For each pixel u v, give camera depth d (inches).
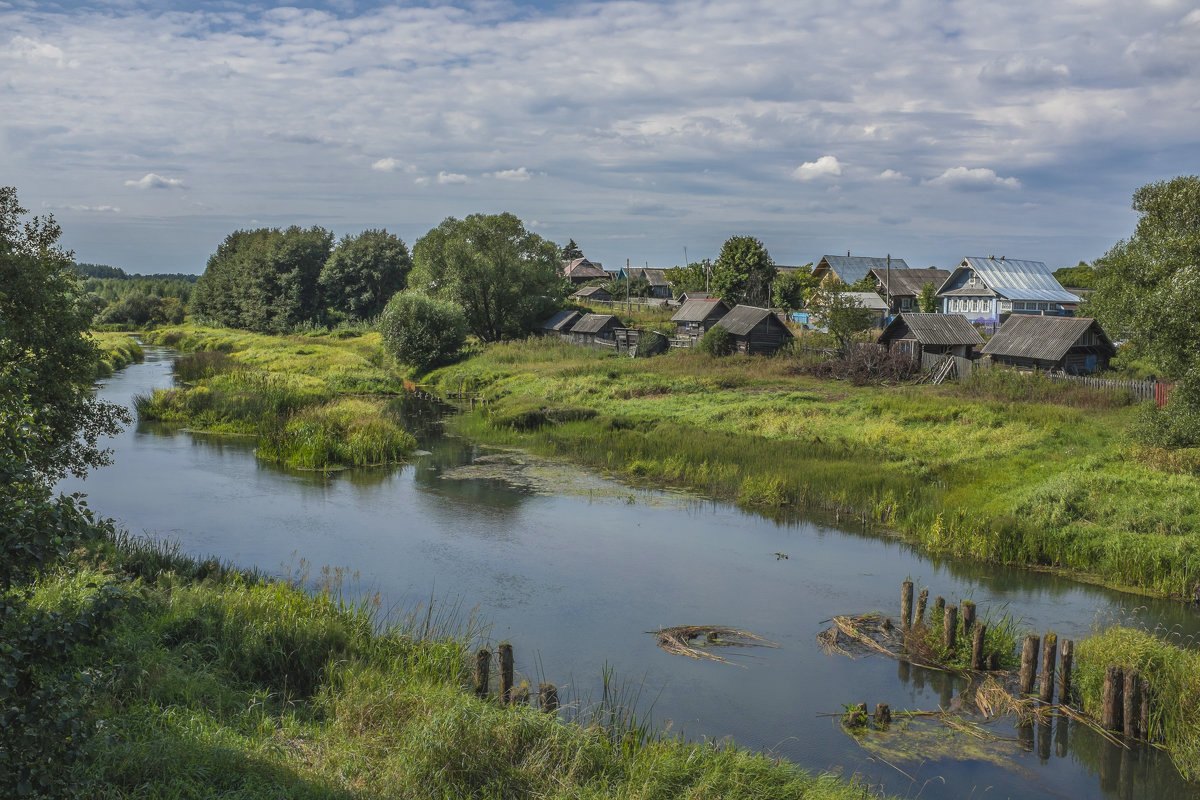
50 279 645.3
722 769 399.9
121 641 454.3
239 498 1020.5
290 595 581.6
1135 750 469.4
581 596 703.7
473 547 836.6
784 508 996.6
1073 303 2812.5
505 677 470.0
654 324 2832.2
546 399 1715.1
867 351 1769.2
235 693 438.9
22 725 231.5
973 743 478.3
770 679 556.4
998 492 934.4
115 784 313.6
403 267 4008.4
